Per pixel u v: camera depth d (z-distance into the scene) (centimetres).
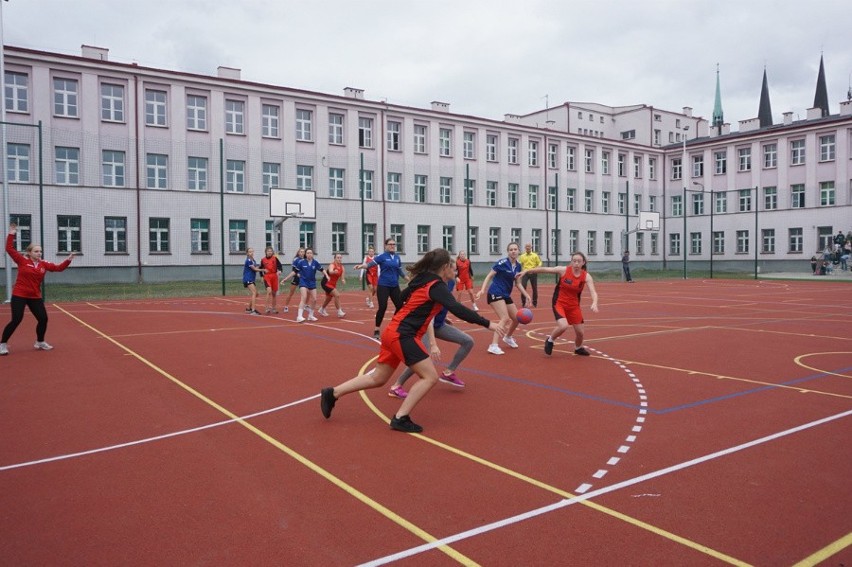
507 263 1038
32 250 1050
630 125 6506
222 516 408
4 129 2130
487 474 479
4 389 774
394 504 424
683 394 742
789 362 955
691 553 355
